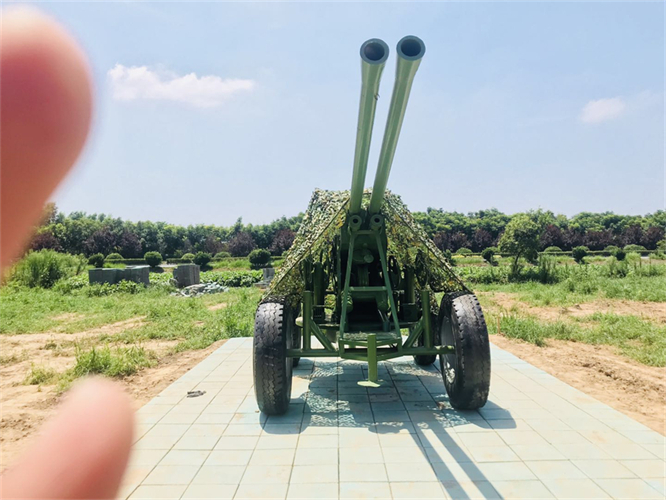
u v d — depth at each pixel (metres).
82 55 0.25
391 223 5.31
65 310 12.85
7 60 0.21
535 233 20.19
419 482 3.40
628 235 52.19
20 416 5.02
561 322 9.27
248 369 6.42
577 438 4.07
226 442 4.09
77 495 0.31
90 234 43.28
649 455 3.75
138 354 7.23
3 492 0.30
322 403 5.08
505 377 5.82
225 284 21.64
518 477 3.44
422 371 6.37
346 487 3.35
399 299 5.93
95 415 0.34
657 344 7.60
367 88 2.99
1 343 8.84
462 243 52.62
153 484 3.42
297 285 5.47
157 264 35.66
